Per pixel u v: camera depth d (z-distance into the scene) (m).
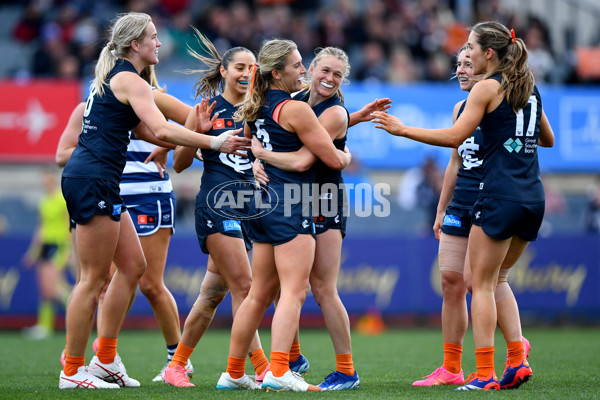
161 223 20.78
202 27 55.19
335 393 16.33
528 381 18.66
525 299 40.41
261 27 54.56
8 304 38.47
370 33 55.94
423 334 37.81
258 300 17.19
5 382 19.84
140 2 54.91
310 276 17.61
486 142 17.02
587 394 16.09
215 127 19.31
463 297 19.20
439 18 60.00
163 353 28.17
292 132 16.75
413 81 53.75
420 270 40.44
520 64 16.84
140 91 17.61
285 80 17.02
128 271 18.55
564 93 48.50
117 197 17.94
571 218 48.66
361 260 40.06
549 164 48.25
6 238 38.50
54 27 53.44
